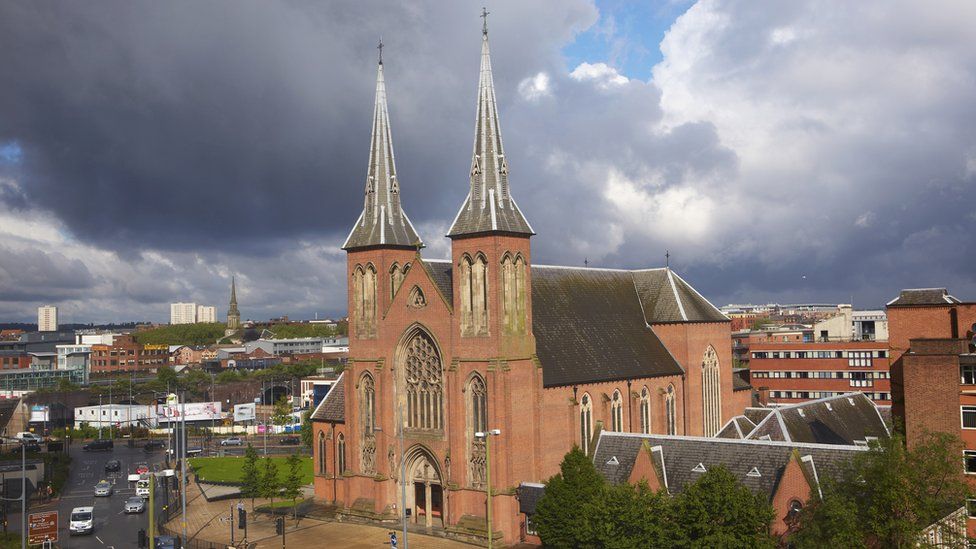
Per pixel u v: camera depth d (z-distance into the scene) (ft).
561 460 280.72
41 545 271.69
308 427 552.41
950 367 208.74
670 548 202.90
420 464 290.76
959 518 185.47
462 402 271.69
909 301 246.47
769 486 227.40
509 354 265.13
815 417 284.82
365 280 304.30
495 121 275.59
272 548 264.31
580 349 300.61
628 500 210.38
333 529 289.12
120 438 626.64
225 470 456.86
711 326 349.41
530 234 273.13
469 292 272.10
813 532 186.80
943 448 183.93
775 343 572.51
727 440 245.65
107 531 306.14
